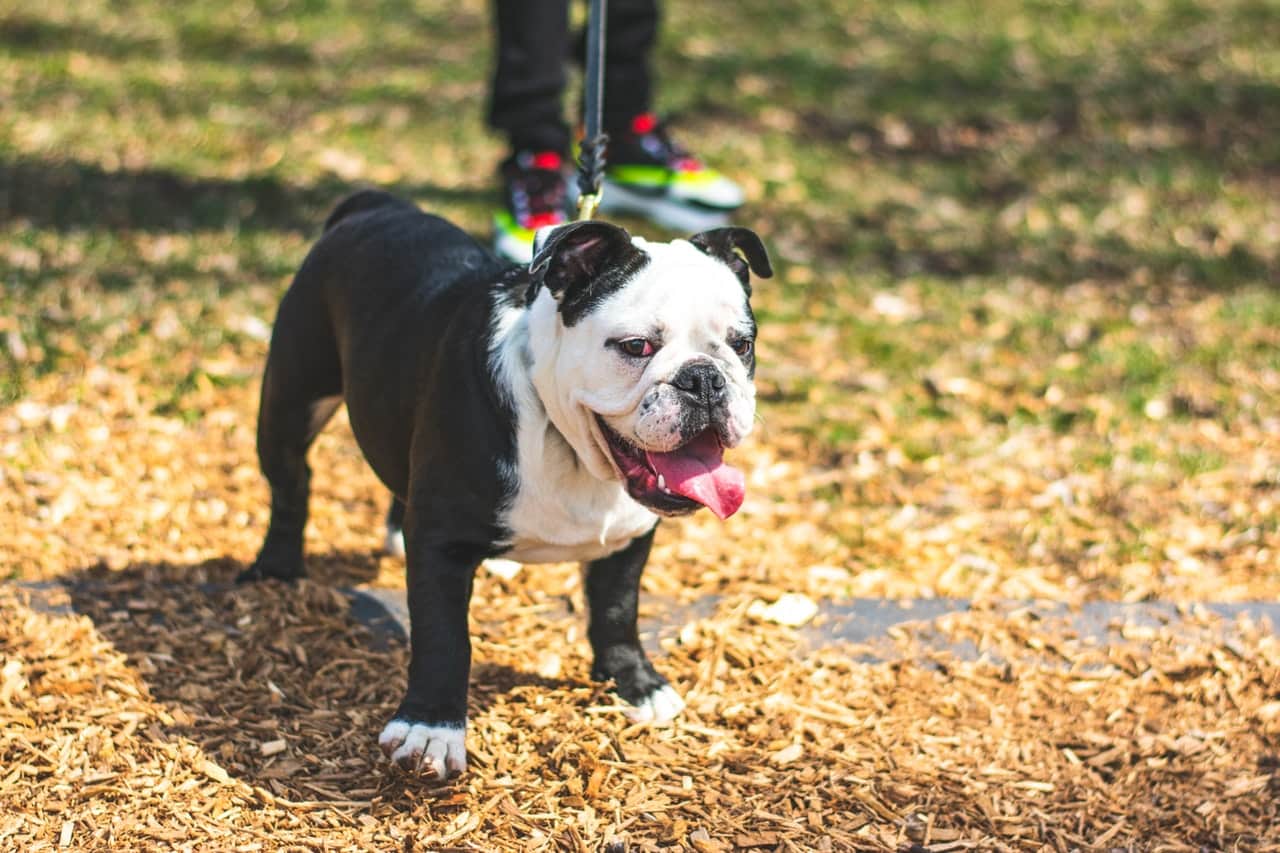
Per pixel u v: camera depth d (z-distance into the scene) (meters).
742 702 4.74
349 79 12.25
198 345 7.36
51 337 7.27
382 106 11.62
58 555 5.44
